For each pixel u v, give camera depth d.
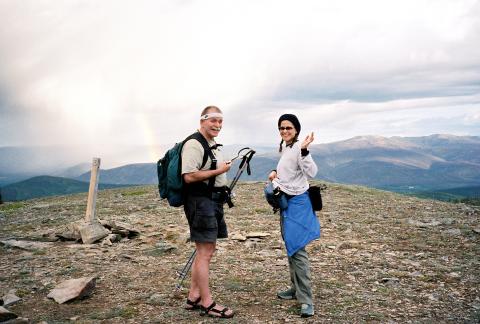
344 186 30.00
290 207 6.03
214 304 5.82
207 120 5.70
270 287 7.18
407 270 8.14
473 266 8.35
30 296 6.91
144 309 6.16
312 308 5.79
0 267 8.88
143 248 10.58
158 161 5.97
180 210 17.75
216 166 5.62
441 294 6.68
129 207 19.47
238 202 19.88
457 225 12.97
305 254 5.93
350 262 8.83
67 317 5.90
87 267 8.70
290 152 6.10
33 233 13.35
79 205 21.69
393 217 14.89
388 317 5.70
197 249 5.92
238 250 10.08
